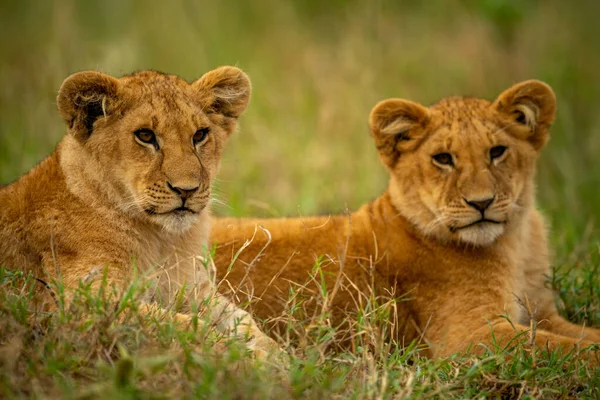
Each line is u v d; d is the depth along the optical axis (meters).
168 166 8.55
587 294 10.41
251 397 6.50
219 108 9.40
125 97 8.68
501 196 9.79
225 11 19.88
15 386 6.45
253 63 18.69
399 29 19.48
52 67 17.06
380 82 17.73
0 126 16.61
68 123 8.69
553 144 16.22
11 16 20.00
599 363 8.42
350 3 20.33
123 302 7.24
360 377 7.39
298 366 7.18
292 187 15.03
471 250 9.98
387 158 10.44
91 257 8.54
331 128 16.50
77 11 19.75
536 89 10.21
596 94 17.84
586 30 19.78
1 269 7.90
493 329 9.34
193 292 8.60
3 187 9.19
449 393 7.32
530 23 19.44
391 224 10.30
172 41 18.89
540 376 7.87
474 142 9.91
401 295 9.85
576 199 14.48
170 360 6.79
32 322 7.29
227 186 14.61
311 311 9.90
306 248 10.22
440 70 18.28
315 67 18.30
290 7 20.22
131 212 8.73
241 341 7.76
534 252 10.58
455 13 19.81
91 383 6.67
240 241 10.22
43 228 8.60
